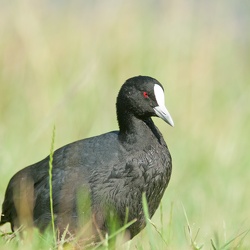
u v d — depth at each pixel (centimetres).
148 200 859
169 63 1512
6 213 905
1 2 1488
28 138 1330
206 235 884
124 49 1505
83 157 854
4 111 1458
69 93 1383
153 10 1543
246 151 1365
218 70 1555
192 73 1520
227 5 1577
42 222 848
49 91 1459
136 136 864
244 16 1800
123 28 1515
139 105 874
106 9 1530
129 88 883
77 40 1508
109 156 849
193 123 1463
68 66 1488
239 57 1727
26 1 1482
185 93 1498
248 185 1219
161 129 1447
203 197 1138
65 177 848
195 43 1538
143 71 1500
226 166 1281
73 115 1402
